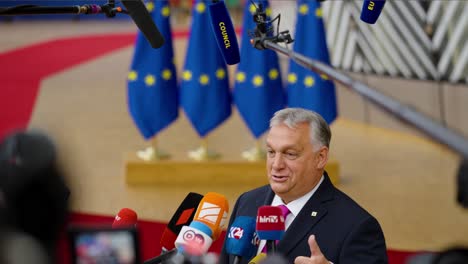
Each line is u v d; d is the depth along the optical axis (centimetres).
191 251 529
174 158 2081
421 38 2381
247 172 2066
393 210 1809
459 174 348
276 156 738
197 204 684
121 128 2603
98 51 4638
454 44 2277
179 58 4341
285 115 744
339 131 2678
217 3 857
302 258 619
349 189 1986
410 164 2236
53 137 314
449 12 2289
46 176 290
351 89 351
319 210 744
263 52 1981
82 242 348
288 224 756
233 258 752
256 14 842
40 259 273
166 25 1992
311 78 1959
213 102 2033
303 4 1947
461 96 2259
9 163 288
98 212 1745
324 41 1952
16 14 716
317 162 743
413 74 2425
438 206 1841
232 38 872
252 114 2019
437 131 263
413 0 2392
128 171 2011
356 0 2642
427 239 1602
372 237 726
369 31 2602
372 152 2377
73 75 3653
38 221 281
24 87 3259
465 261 360
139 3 758
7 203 279
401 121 283
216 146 2328
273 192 791
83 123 2659
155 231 1633
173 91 2031
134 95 2019
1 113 2772
